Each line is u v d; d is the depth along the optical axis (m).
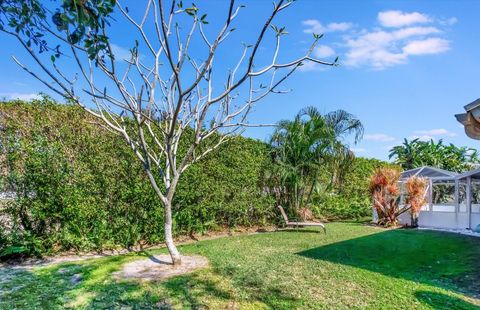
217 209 11.14
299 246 8.94
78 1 2.84
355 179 17.41
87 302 4.85
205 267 6.59
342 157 14.48
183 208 10.05
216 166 11.02
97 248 8.11
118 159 8.66
